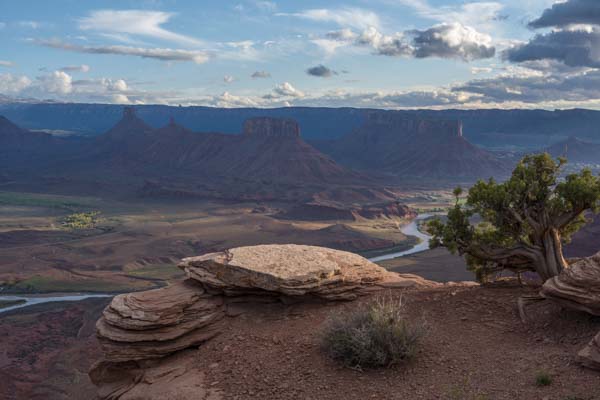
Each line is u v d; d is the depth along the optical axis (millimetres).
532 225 16000
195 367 13141
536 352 11289
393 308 12539
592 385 9352
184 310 14766
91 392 45500
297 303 15766
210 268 15836
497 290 15883
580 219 17172
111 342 14031
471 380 10391
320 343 12578
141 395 12359
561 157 16453
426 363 11438
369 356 11320
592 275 11992
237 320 15070
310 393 10820
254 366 12398
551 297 12672
